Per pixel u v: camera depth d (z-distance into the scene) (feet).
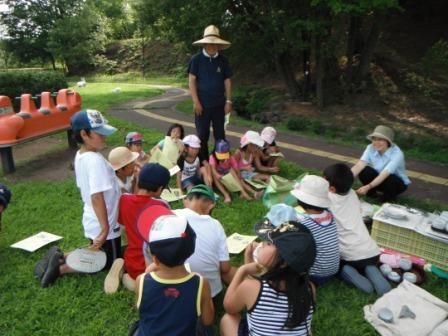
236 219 13.97
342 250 10.55
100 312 9.25
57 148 24.09
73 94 23.52
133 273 9.84
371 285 10.02
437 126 28.86
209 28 17.60
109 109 40.78
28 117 19.89
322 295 9.93
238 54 36.73
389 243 11.72
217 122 18.63
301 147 24.86
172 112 38.99
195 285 6.66
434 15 44.34
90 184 9.71
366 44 35.78
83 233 13.08
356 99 35.45
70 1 110.52
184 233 6.41
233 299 7.06
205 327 6.96
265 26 33.65
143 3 41.50
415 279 10.35
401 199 15.99
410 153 23.59
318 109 34.65
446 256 10.68
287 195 14.39
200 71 17.87
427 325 8.38
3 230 13.32
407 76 36.47
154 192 10.04
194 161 16.12
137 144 17.04
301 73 46.68
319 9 29.94
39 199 15.94
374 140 14.93
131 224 9.82
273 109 36.14
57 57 104.53
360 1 26.25
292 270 6.34
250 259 8.95
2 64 127.54
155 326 6.52
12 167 19.52
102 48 104.78
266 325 6.51
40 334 8.66
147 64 98.68
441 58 31.99
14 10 108.78
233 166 16.71
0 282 10.43
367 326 8.84
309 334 7.04
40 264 10.61
